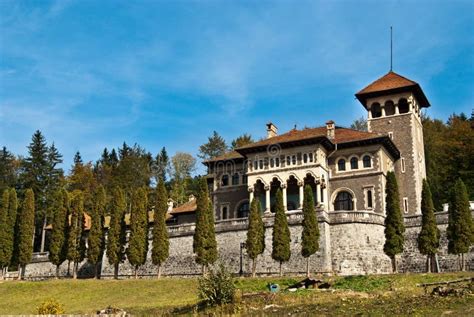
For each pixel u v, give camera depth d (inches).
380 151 2593.5
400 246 1999.3
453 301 1141.1
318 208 2187.5
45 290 2078.0
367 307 1168.8
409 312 1082.1
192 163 5108.3
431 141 3543.3
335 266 2112.5
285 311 1190.3
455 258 2005.4
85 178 4709.6
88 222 3221.0
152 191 4527.6
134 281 2071.9
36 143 3900.1
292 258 2138.3
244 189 2861.7
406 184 2746.1
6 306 1889.8
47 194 3821.4
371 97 2903.5
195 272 2313.0
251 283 1809.8
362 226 2140.7
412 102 2844.5
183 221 3002.0
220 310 1268.5
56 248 2486.5
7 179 4128.9
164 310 1400.1
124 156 5428.2
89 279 2277.3
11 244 2534.5
